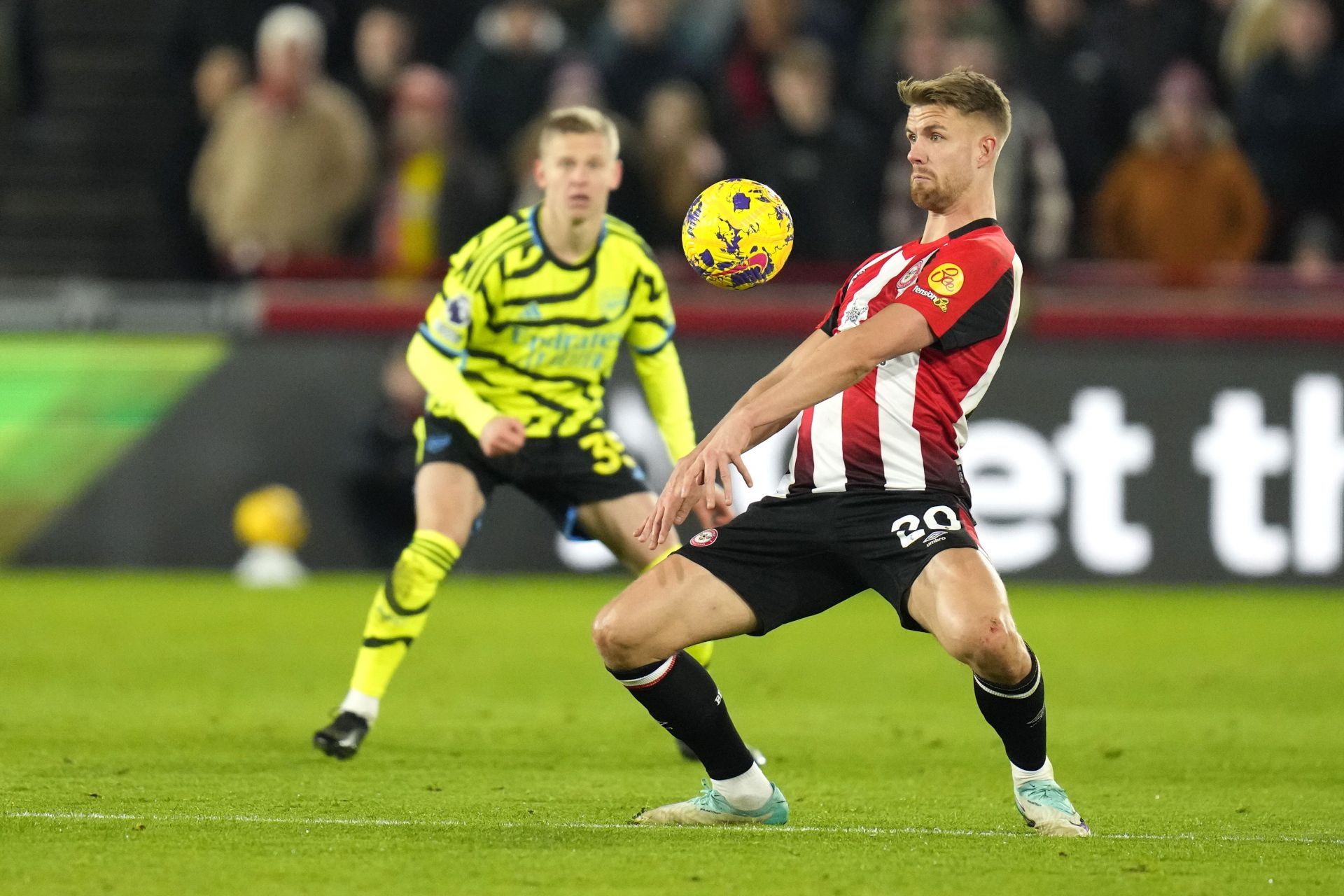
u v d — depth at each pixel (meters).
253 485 44.25
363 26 51.84
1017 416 43.69
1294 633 36.47
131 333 44.34
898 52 47.53
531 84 50.12
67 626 35.62
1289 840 17.50
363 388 44.25
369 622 22.30
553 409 23.47
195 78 53.53
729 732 17.64
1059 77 50.12
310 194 47.91
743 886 15.01
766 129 46.03
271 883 14.98
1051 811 17.50
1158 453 43.59
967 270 16.81
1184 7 52.81
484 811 18.56
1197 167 47.72
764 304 43.78
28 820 17.59
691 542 17.50
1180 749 23.80
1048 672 31.42
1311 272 43.94
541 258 23.02
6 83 55.25
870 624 38.41
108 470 44.34
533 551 44.47
